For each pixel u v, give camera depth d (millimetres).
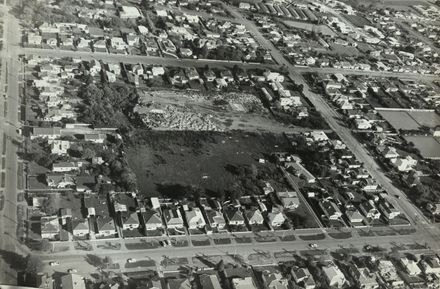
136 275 177625
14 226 184125
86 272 174375
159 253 189000
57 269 172750
